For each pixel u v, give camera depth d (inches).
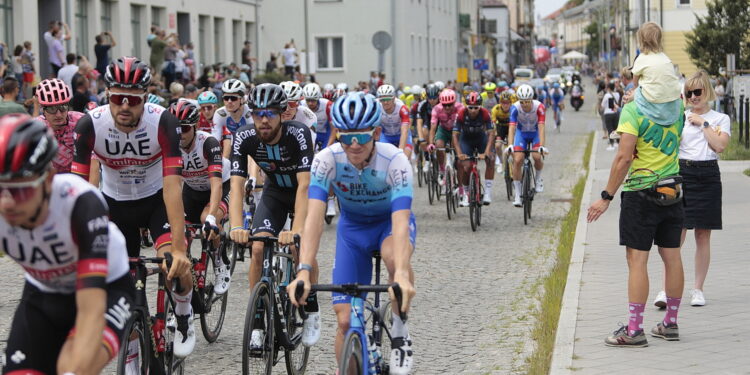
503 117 831.7
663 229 328.2
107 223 188.1
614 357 307.4
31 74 932.0
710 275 437.7
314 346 361.1
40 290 201.2
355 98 241.4
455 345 353.1
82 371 180.2
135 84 270.7
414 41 2369.6
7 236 184.9
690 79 377.1
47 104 402.3
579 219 652.1
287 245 299.1
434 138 759.1
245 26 1902.1
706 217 374.9
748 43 1742.1
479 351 343.9
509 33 4389.8
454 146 668.1
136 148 287.9
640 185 323.6
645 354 310.2
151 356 259.3
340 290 237.1
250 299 280.8
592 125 1971.0
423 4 2506.2
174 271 258.8
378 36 1219.2
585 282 435.5
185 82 1165.1
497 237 626.8
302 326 320.2
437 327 382.0
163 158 284.0
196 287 346.0
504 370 317.4
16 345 201.0
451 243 604.7
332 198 698.2
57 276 193.9
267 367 292.4
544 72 5349.4
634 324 323.6
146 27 1423.5
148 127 283.6
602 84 1558.8
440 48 2792.8
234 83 519.8
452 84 1855.3
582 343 327.6
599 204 328.2
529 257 544.4
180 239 278.8
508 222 700.7
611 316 366.3
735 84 1456.7
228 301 442.9
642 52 328.8
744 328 339.9
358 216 263.6
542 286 456.4
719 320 353.7
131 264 256.1
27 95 925.8
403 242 242.7
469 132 666.8
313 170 252.5
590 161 1106.7
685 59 2573.8
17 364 199.6
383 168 250.1
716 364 295.1
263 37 2155.5
